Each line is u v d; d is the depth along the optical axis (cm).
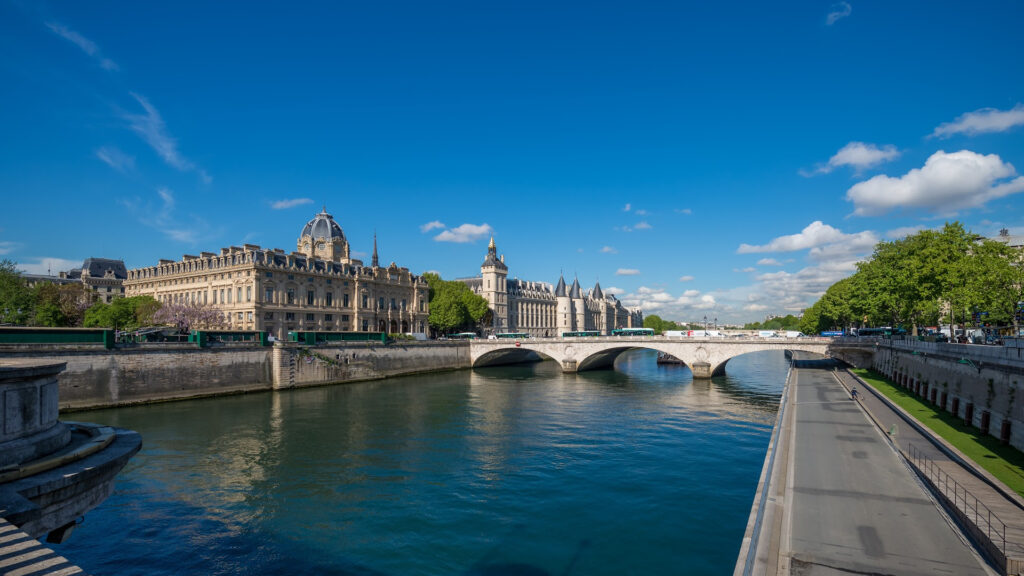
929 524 2111
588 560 2475
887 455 3127
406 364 10412
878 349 7756
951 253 6450
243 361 7512
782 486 2564
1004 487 2366
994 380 3419
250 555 2514
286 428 5072
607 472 3716
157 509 3044
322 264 11369
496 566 2420
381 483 3484
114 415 5662
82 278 15738
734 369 12450
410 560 2473
